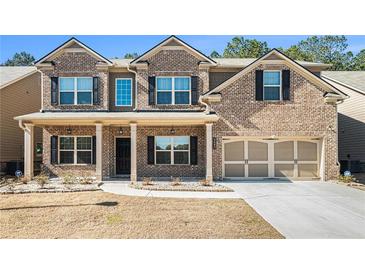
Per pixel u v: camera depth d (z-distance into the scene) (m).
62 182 17.28
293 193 14.21
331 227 8.92
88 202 11.91
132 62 19.50
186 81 19.73
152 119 16.97
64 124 18.95
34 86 25.66
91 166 19.61
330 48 54.19
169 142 19.53
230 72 20.27
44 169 19.58
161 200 12.39
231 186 16.16
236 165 18.58
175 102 19.66
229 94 18.20
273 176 18.61
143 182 16.61
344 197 13.36
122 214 10.17
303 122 18.20
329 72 27.38
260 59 18.12
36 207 11.08
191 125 19.36
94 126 19.66
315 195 13.75
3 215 10.02
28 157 17.53
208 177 17.20
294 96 18.23
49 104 19.72
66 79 19.84
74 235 8.19
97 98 19.67
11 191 13.86
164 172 19.42
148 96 19.66
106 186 16.06
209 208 11.09
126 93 20.20
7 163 22.17
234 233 8.35
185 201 12.25
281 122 18.19
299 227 8.91
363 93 22.31
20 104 24.09
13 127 23.42
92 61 19.78
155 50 19.70
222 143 18.25
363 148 22.44
